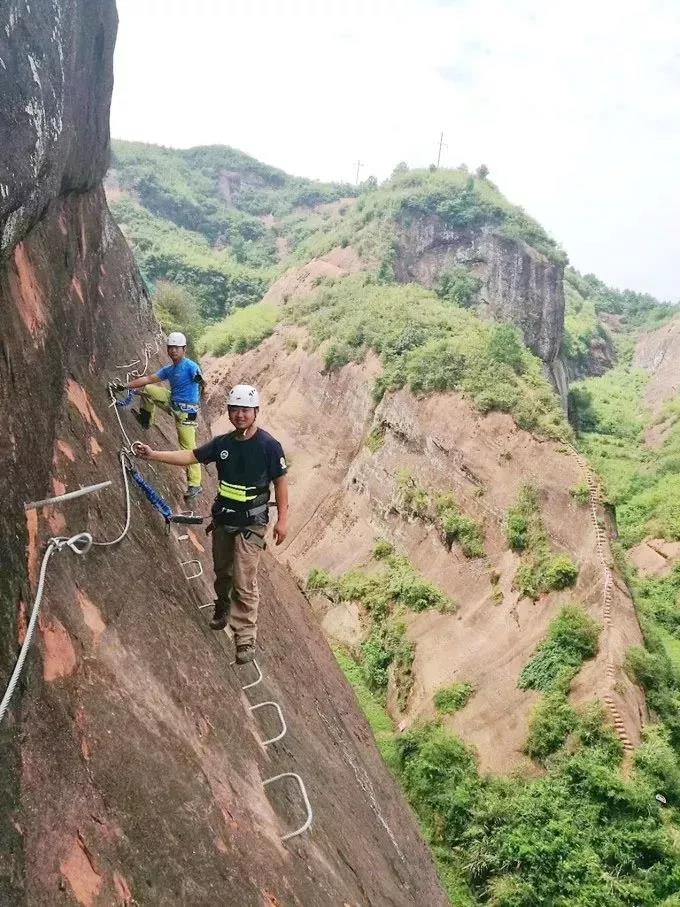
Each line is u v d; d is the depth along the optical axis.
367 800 10.59
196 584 7.77
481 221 57.12
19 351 5.08
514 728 18.45
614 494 43.06
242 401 5.73
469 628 23.02
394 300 41.19
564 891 14.08
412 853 11.81
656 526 37.75
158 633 5.68
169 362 18.92
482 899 14.85
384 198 60.09
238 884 4.47
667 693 18.52
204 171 108.69
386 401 32.91
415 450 30.00
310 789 7.53
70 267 8.42
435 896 11.53
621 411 65.81
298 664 12.06
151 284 56.19
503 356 30.62
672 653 26.19
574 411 61.25
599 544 21.92
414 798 17.70
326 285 51.56
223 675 6.71
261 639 10.27
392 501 29.88
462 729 19.31
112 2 9.38
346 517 32.38
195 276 67.12
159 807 4.21
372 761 13.63
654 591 32.12
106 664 4.61
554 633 19.83
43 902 2.91
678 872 13.90
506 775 17.31
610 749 16.34
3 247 4.57
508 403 27.50
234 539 6.15
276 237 92.75
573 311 91.25
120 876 3.52
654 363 79.25
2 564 3.68
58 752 3.60
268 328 49.22
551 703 18.05
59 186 6.87
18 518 4.12
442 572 25.88
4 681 3.30
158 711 4.91
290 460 37.59
